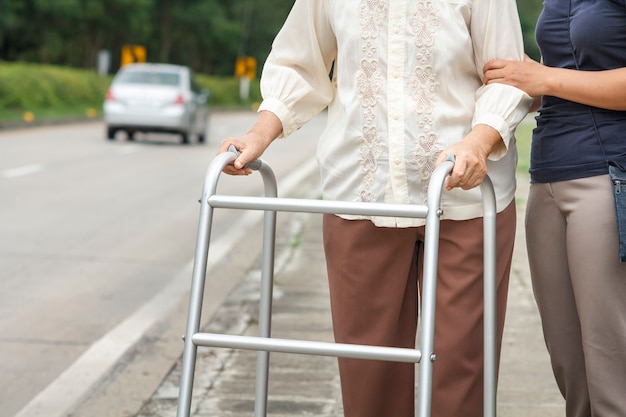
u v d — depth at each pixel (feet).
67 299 23.65
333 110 10.54
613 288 9.94
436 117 9.78
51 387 17.08
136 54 145.79
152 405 15.74
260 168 9.92
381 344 10.49
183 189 46.88
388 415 10.77
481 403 10.11
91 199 41.81
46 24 162.91
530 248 10.87
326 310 21.35
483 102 9.56
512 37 9.82
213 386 16.20
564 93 9.65
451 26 9.72
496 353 9.41
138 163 59.52
